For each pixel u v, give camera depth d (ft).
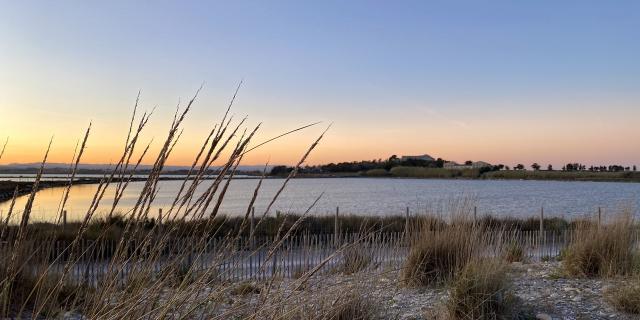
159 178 5.81
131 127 5.65
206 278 6.45
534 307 18.80
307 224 65.10
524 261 30.37
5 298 5.86
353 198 241.96
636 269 22.07
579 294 20.61
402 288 21.04
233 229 6.68
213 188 5.94
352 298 12.73
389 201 211.82
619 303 18.56
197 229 6.13
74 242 6.08
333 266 13.32
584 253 24.57
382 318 15.35
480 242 23.67
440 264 21.99
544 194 279.90
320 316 11.07
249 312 7.66
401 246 23.47
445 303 17.84
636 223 26.43
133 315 5.97
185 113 5.65
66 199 5.83
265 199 214.48
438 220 25.04
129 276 5.99
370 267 15.49
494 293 16.94
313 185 520.42
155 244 5.99
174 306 6.35
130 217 5.85
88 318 5.85
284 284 9.79
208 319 7.03
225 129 5.66
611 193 292.81
